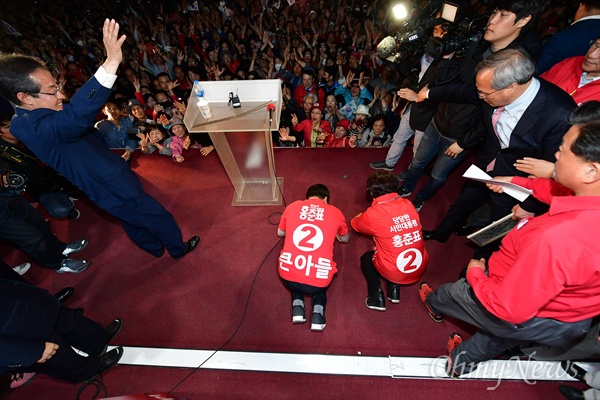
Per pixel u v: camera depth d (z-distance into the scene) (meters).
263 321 2.24
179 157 3.37
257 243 2.70
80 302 2.39
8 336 1.36
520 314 1.16
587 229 1.02
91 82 1.49
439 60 2.15
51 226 2.89
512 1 1.58
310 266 1.90
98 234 2.83
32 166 2.58
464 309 1.62
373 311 2.24
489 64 1.48
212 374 1.99
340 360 2.01
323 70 4.37
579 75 1.89
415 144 2.84
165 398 1.61
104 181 1.88
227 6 5.95
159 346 2.14
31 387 1.99
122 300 2.39
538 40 1.82
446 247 2.59
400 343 2.09
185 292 2.42
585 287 1.12
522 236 1.22
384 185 1.93
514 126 1.68
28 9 5.57
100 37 5.44
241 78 4.50
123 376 2.01
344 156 3.42
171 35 5.55
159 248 2.56
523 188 1.65
